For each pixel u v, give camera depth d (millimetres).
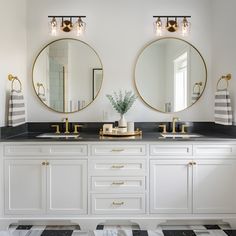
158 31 3188
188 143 2641
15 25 2979
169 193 2662
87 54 3270
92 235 2551
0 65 2658
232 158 2648
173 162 2648
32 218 2664
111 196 2658
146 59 3277
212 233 2574
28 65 3273
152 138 2658
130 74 3283
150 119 3297
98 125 3281
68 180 2656
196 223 2734
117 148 2646
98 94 3285
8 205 2660
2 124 2719
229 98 2865
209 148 2652
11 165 2648
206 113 3305
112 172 2648
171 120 3309
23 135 3002
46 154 2641
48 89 3277
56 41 3260
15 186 2652
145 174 2650
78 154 2645
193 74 3297
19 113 2980
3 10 2689
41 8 3246
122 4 3256
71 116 3295
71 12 3254
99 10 3252
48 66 3268
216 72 3186
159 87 3291
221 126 3098
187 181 2658
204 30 3281
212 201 2666
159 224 2746
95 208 2664
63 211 2660
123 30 3266
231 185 2660
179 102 3295
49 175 2650
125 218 2660
